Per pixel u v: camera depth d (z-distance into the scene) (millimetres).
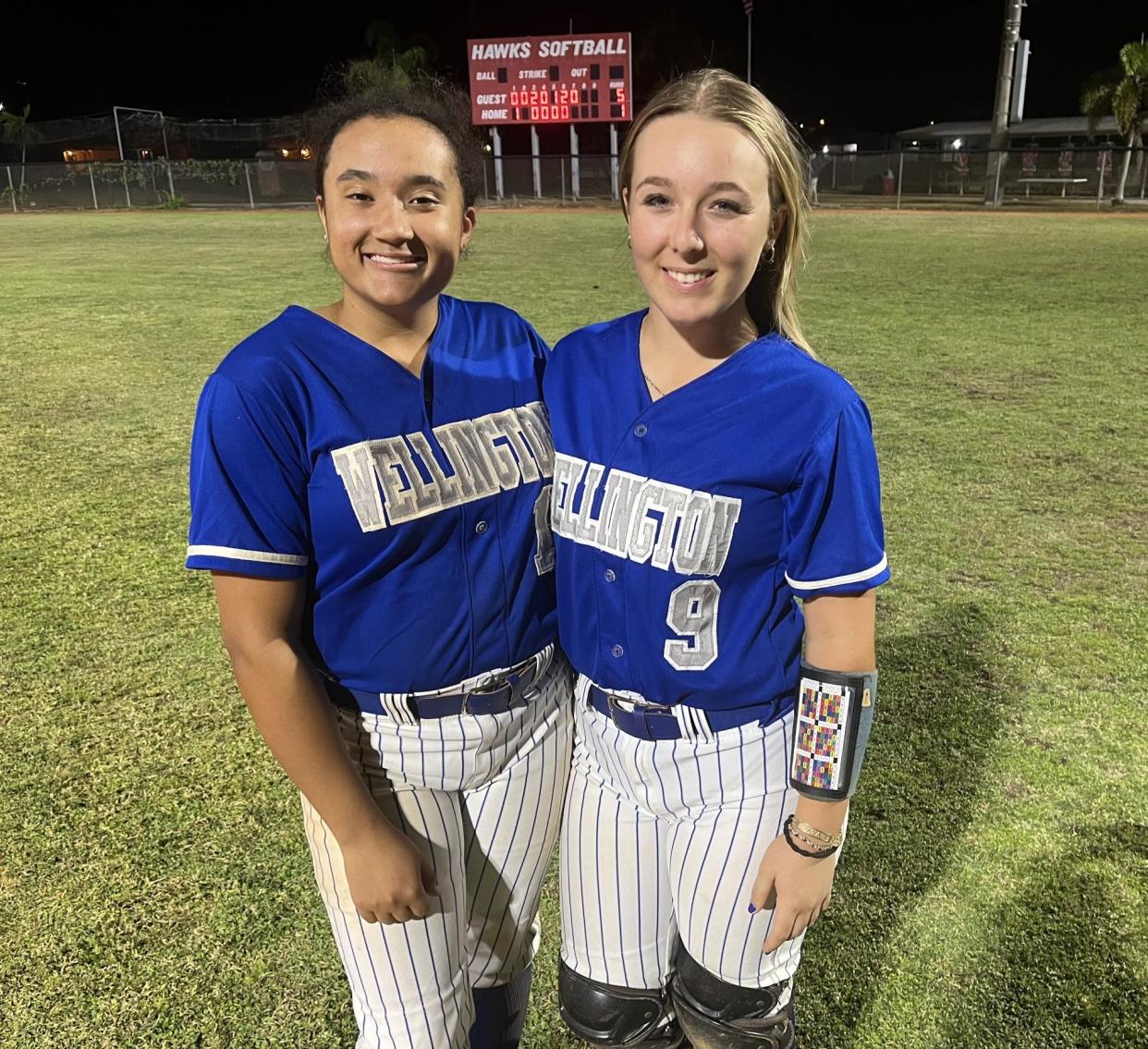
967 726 2877
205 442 1212
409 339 1377
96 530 4367
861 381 7039
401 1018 1431
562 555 1444
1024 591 3768
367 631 1346
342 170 1281
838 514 1269
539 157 29062
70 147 39094
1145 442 5582
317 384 1271
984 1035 1870
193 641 3375
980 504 4668
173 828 2438
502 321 1503
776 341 1331
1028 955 2057
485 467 1367
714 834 1424
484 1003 1666
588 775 1553
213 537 1213
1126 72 26781
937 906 2189
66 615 3568
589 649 1450
